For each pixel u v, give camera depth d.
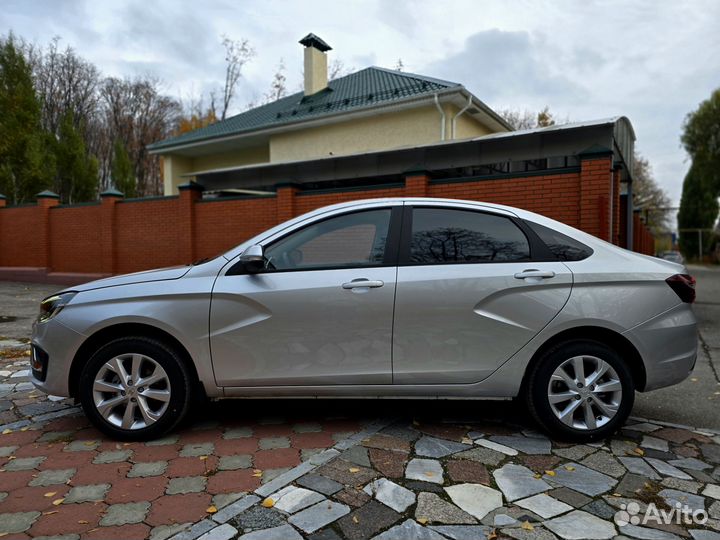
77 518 2.37
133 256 12.56
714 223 44.41
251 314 3.27
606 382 3.24
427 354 3.23
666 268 3.37
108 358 3.29
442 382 3.26
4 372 5.09
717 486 2.73
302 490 2.62
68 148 21.98
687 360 3.30
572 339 3.27
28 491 2.64
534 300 3.21
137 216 12.43
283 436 3.40
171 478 2.78
